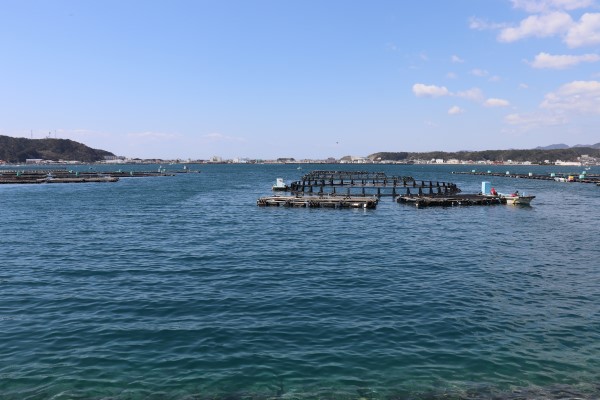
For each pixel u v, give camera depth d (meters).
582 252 23.97
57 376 9.90
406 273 19.16
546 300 15.46
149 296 15.72
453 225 34.22
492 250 24.38
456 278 18.36
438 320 13.38
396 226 33.69
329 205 47.31
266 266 20.42
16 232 30.30
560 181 103.19
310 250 24.27
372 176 121.69
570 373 10.20
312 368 10.29
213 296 15.70
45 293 16.12
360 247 25.14
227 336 12.05
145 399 9.05
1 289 16.62
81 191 72.31
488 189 56.91
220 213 42.31
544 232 30.83
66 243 26.25
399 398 9.12
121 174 133.38
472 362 10.66
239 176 144.12
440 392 9.37
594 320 13.53
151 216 39.62
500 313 14.07
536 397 9.21
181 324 12.95
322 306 14.61
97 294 15.97
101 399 9.02
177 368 10.27
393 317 13.60
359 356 10.90
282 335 12.13
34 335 12.16
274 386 9.52
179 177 133.50
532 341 11.91
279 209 45.94
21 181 90.38
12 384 9.55
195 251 23.92
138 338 11.91
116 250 24.16
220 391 9.33
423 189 76.31
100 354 10.97
